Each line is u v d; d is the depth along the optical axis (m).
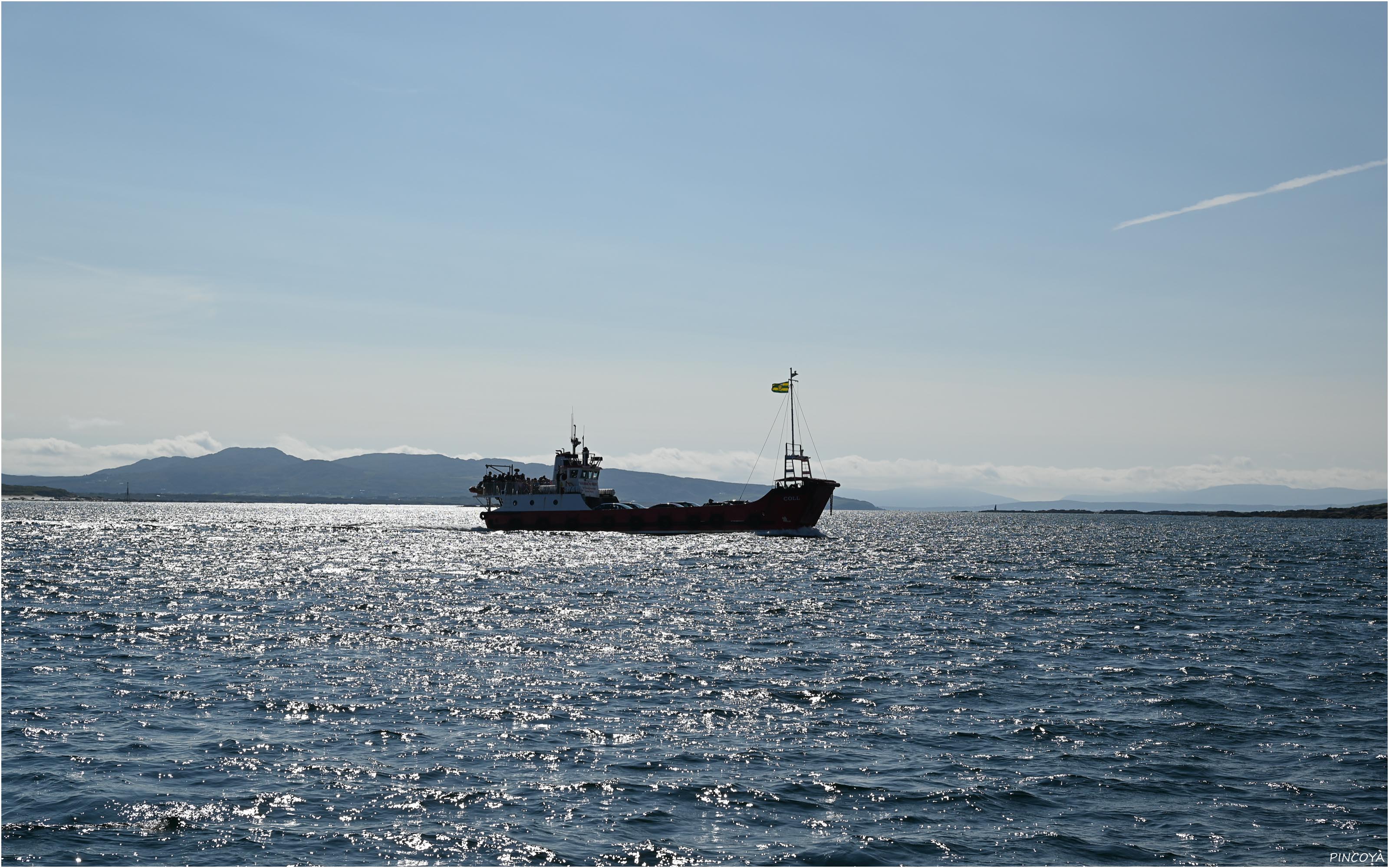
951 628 59.56
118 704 37.25
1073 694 40.34
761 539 166.25
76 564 112.00
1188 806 26.94
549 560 119.62
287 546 159.50
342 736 32.84
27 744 31.47
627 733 33.53
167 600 73.94
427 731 33.62
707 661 47.56
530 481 174.50
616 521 163.50
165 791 27.28
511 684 41.53
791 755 31.17
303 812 25.78
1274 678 43.72
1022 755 31.39
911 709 37.50
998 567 114.94
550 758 30.56
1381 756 31.47
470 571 103.31
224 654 48.84
